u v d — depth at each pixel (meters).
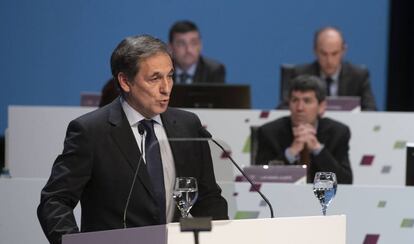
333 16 19.12
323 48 16.94
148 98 7.45
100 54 19.11
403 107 19.27
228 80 19.17
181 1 19.05
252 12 19.09
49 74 19.08
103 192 7.53
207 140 7.91
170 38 17.47
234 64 19.17
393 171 13.13
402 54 19.22
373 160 13.15
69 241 6.38
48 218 7.25
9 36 19.00
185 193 7.34
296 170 10.30
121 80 7.59
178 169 7.75
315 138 12.50
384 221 9.34
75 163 7.48
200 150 7.89
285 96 16.97
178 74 17.41
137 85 7.45
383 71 19.27
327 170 12.39
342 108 14.09
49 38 19.03
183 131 7.89
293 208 9.44
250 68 19.17
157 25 19.08
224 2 19.08
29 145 12.59
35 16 18.98
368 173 13.15
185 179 7.35
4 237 9.43
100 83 19.14
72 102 19.14
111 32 19.08
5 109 19.00
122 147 7.57
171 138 7.80
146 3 19.03
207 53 19.16
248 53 19.16
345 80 17.11
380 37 19.20
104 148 7.54
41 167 12.62
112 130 7.60
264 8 19.09
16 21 18.97
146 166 7.60
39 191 9.41
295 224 6.53
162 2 19.03
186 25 17.34
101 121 7.61
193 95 13.77
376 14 19.16
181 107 13.76
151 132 7.71
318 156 12.45
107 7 19.03
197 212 7.85
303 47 19.12
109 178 7.52
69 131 7.62
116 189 7.52
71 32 19.03
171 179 7.74
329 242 6.65
